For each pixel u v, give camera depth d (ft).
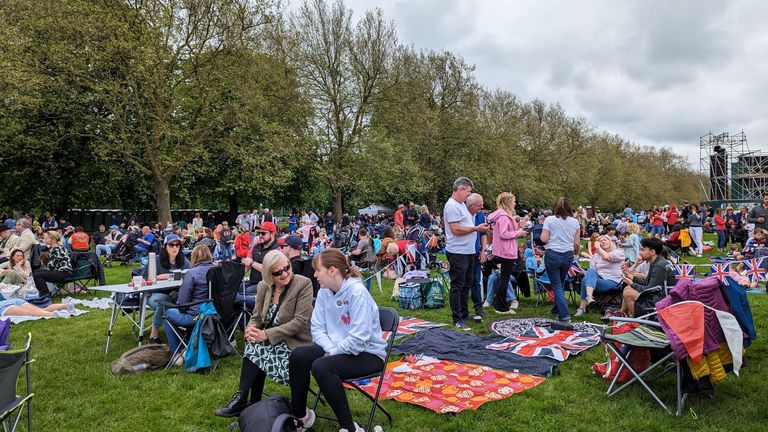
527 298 31.96
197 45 70.23
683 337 13.58
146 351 18.70
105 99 65.57
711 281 14.28
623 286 26.14
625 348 16.02
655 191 194.39
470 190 23.98
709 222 75.56
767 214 41.60
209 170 93.04
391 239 41.01
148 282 21.45
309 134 88.69
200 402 15.48
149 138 75.10
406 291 29.45
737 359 13.55
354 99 92.22
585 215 81.25
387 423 13.67
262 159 75.56
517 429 13.23
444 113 112.88
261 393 14.29
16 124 66.23
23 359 11.87
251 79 75.41
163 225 72.84
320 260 12.74
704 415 13.75
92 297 34.35
